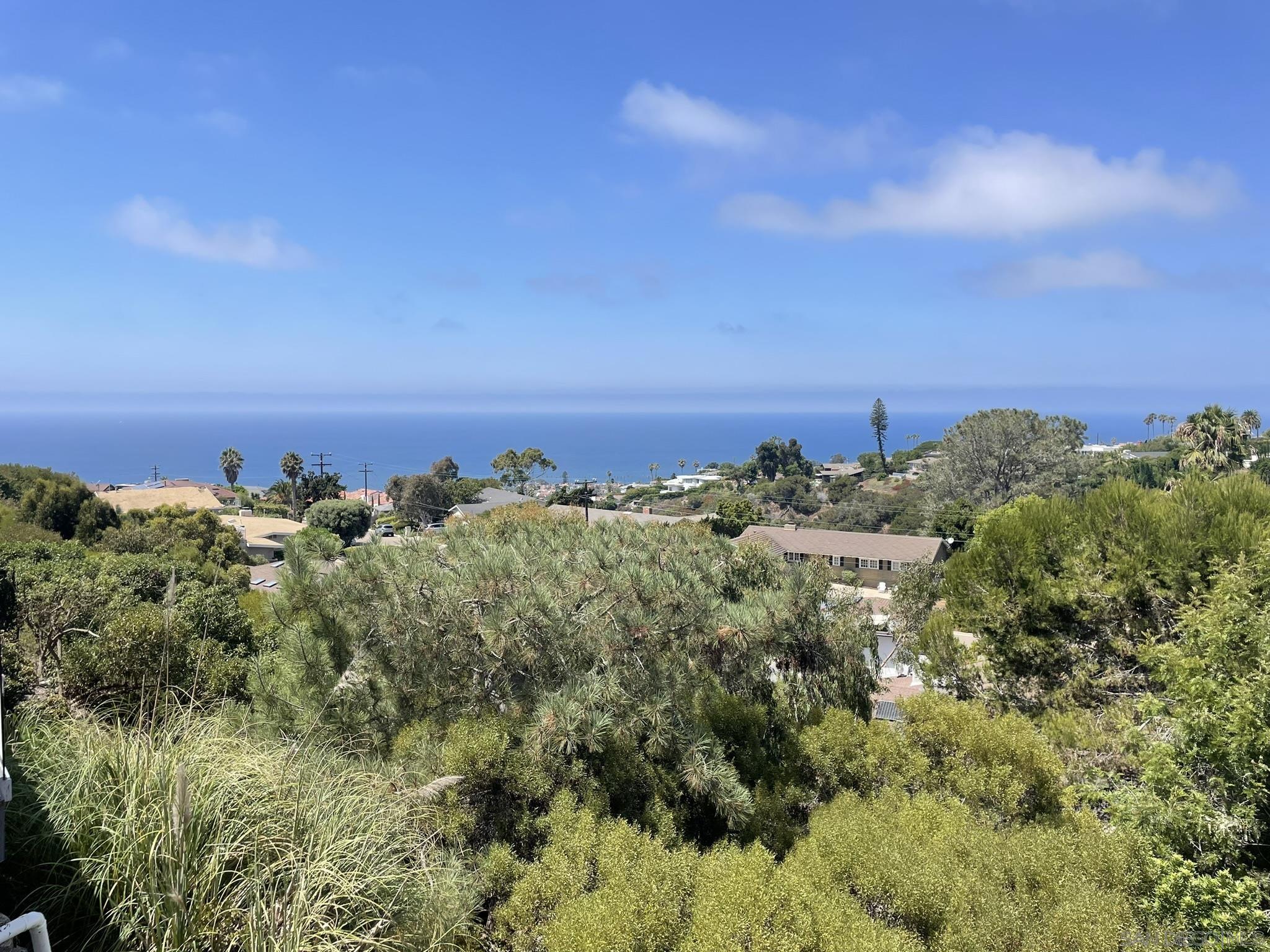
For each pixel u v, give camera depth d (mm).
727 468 108938
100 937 2705
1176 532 8539
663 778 4988
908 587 20781
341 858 3152
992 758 5898
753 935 3475
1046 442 47812
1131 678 8562
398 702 5359
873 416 92938
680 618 5434
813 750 5762
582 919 3463
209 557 30812
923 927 4051
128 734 3547
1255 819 4859
